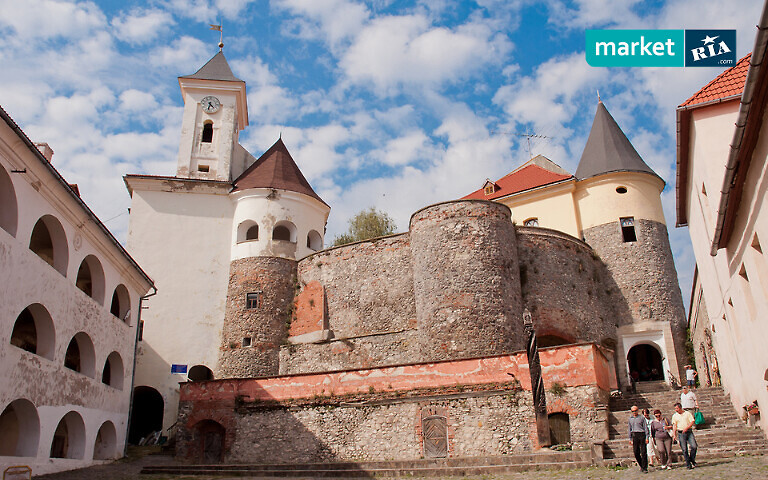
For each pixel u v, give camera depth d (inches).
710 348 1027.3
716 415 802.8
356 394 876.6
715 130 657.6
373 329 1179.3
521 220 1443.2
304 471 740.0
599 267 1320.1
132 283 978.7
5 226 638.5
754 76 408.8
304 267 1334.9
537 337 1134.4
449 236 1109.1
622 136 1467.8
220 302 1337.4
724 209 553.3
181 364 1273.4
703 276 900.0
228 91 1572.3
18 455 663.1
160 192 1414.9
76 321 771.4
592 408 774.5
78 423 783.1
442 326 1050.7
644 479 539.8
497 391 811.4
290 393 914.7
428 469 686.5
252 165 1520.7
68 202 737.6
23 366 643.5
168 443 1040.2
